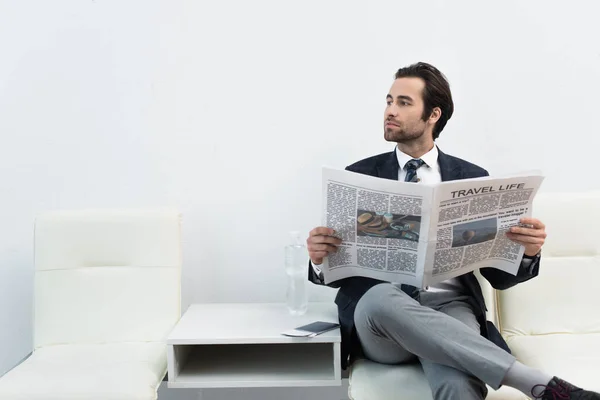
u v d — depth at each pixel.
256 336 1.62
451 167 1.71
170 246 1.88
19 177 2.09
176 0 2.06
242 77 2.07
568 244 1.80
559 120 2.03
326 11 2.05
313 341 1.61
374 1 2.04
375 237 1.49
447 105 1.71
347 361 1.70
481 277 1.82
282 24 2.05
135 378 1.52
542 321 1.77
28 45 2.07
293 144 2.07
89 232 1.87
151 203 2.10
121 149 2.09
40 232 1.87
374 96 2.05
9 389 1.46
